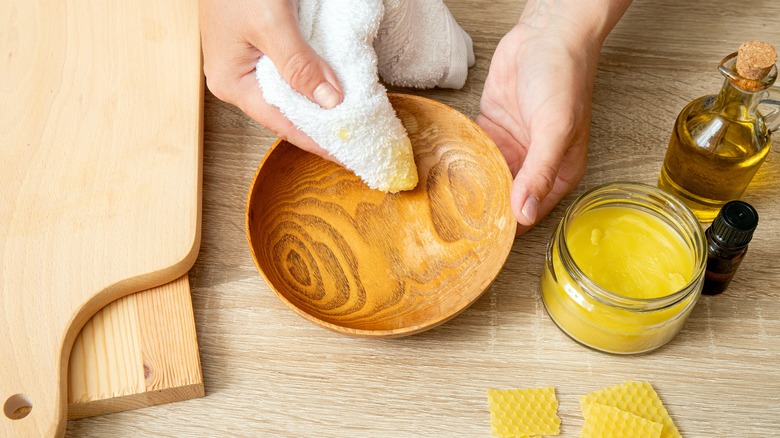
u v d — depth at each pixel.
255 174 0.82
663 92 0.98
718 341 0.82
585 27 0.88
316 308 0.79
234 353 0.81
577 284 0.75
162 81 0.94
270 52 0.77
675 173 0.86
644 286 0.79
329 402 0.79
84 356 0.79
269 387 0.79
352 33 0.79
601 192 0.80
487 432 0.77
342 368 0.80
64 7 1.00
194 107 0.92
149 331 0.80
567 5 0.89
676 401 0.79
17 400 0.75
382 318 0.78
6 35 0.98
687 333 0.83
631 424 0.75
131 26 0.98
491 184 0.84
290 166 0.86
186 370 0.78
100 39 0.97
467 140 0.86
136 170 0.88
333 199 0.86
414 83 0.96
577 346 0.82
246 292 0.85
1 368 0.76
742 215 0.76
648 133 0.95
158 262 0.82
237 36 0.80
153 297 0.82
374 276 0.82
